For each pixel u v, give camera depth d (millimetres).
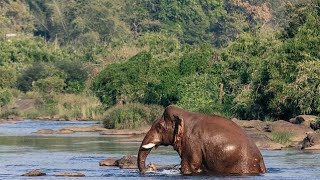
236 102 48875
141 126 49062
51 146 35906
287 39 51375
